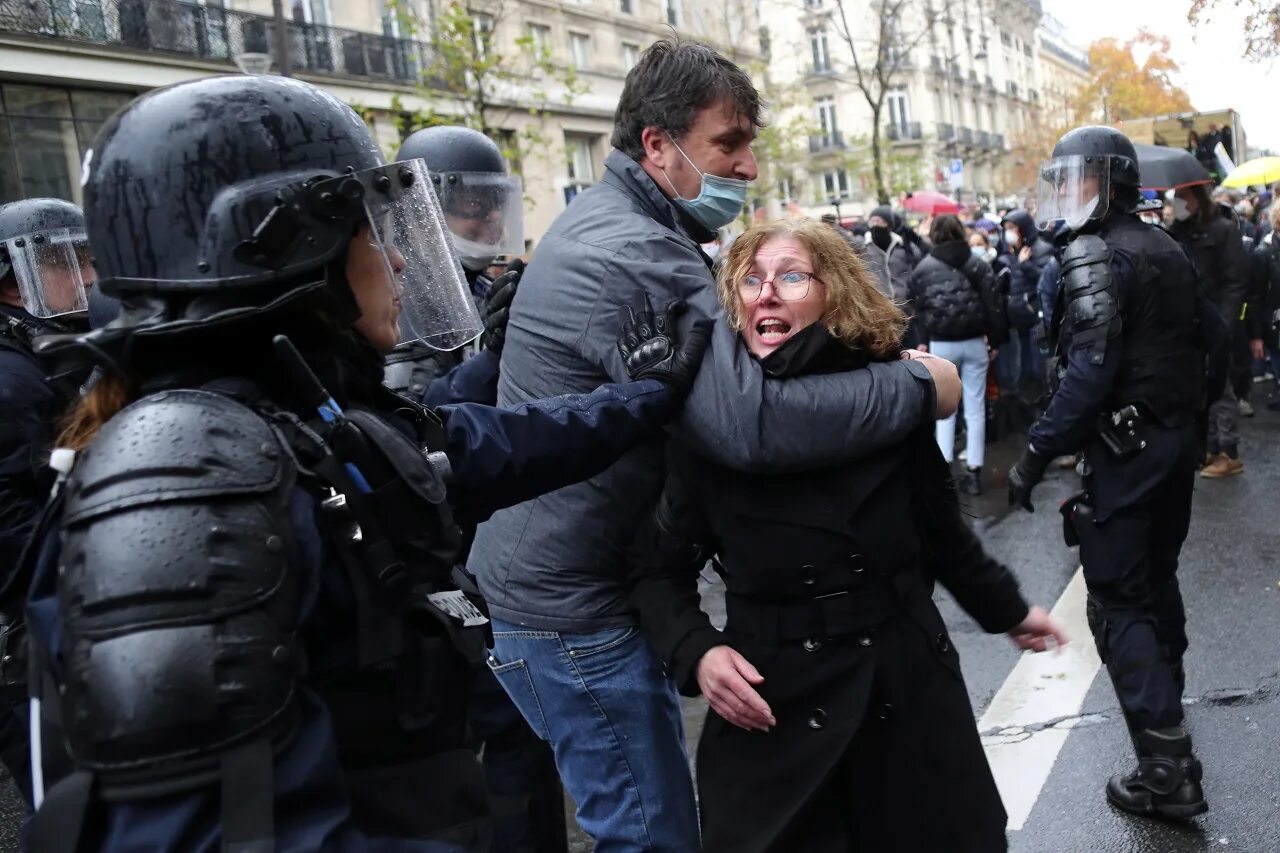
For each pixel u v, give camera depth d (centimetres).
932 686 180
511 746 258
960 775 179
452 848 102
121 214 105
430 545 108
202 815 86
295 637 93
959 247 674
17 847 337
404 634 105
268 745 89
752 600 182
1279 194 906
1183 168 564
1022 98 6294
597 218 194
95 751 85
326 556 100
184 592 86
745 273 176
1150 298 283
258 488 93
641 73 200
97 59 1531
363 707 104
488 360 240
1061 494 686
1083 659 410
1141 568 292
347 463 103
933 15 3169
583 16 2555
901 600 180
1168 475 288
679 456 183
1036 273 928
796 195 3397
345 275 115
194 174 105
